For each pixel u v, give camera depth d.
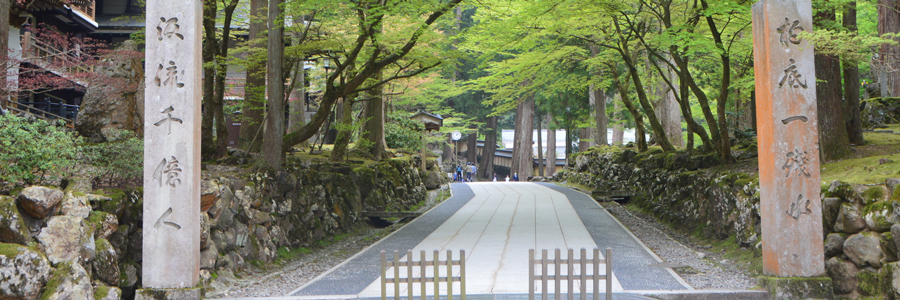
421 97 23.73
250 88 13.29
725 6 9.94
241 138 14.02
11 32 15.56
